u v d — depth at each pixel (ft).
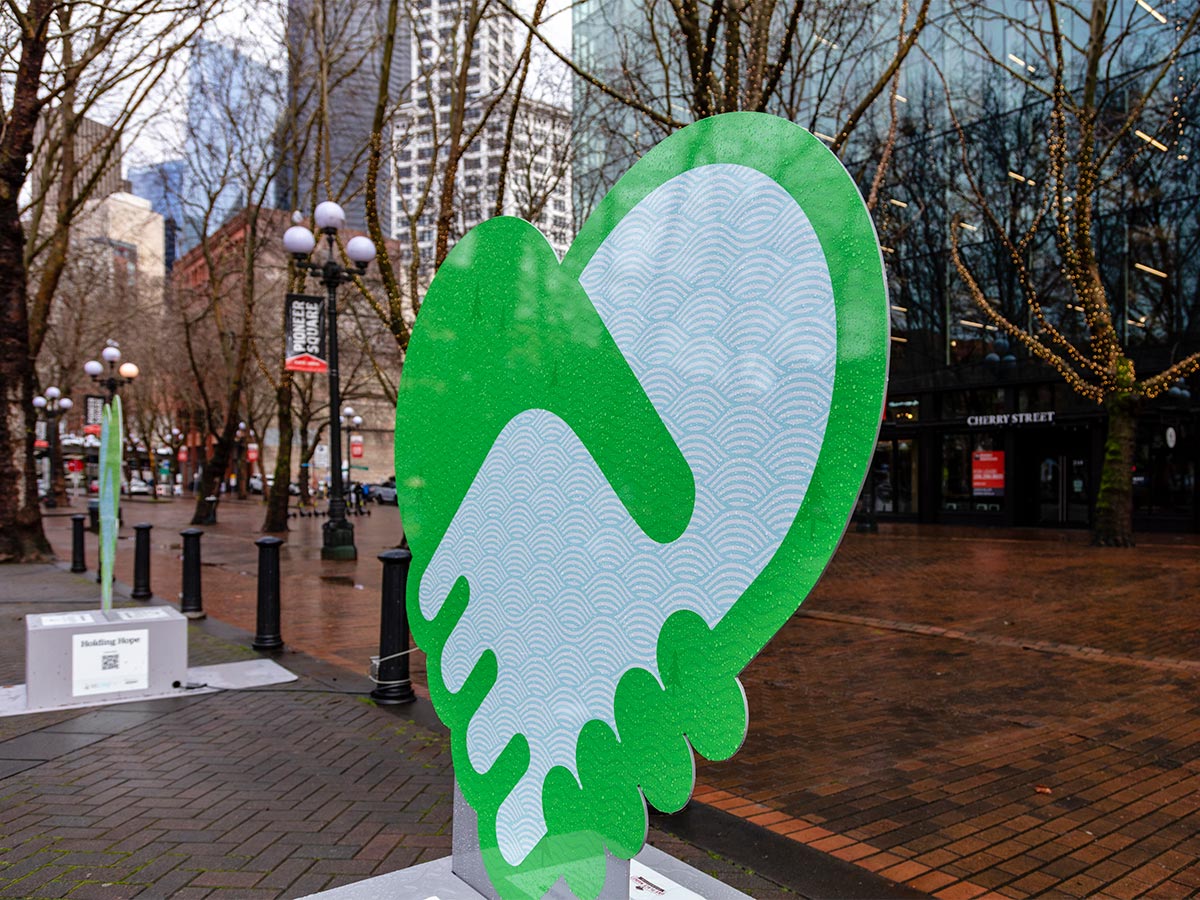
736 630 5.19
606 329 6.39
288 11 53.88
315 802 13.23
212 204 69.51
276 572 25.50
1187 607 32.50
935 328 83.46
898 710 19.39
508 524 7.64
